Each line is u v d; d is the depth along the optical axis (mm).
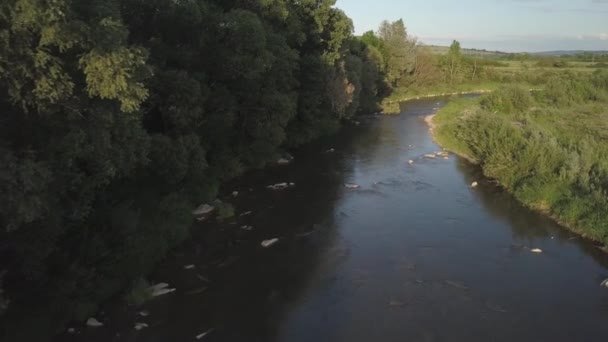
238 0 33719
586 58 171375
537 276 19141
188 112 24141
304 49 46188
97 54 12727
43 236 14062
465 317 16250
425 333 15320
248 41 27891
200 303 17000
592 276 19156
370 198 28547
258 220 24734
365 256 20906
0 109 13062
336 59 48812
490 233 23484
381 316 16344
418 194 29391
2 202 10758
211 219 24578
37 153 13383
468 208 26969
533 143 30859
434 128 51594
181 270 19312
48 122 13617
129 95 13914
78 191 15344
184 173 22562
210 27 27906
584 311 16594
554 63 125438
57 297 15094
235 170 31250
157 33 25750
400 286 18359
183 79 23844
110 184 20172
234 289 18000
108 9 14336
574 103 57250
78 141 13789
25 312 14555
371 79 65312
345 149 41688
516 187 29188
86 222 17516
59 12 11328
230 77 28562
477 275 19219
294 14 41688
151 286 17750
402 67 83312
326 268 19781
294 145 41531
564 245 22156
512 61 160750
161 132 25062
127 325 15555
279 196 28578
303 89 42531
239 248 21484
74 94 13875
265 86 33281
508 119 41969
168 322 15820
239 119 32688
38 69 11945
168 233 20844
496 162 32781
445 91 93938
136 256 18375
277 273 19297
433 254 21094
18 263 14359
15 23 10938
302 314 16500
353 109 54469
